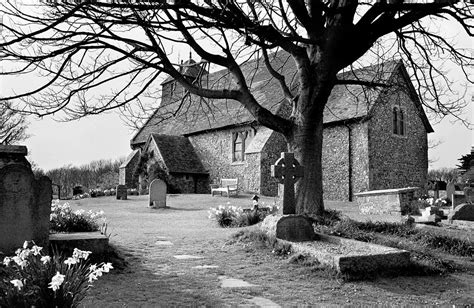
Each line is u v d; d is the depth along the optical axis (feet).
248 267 26.86
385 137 93.40
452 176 151.64
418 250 31.14
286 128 41.91
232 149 109.60
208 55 40.63
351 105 93.71
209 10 34.32
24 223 23.48
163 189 78.64
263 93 110.42
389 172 93.30
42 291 13.84
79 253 15.80
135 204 86.07
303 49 41.11
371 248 28.17
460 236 37.81
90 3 29.60
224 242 35.22
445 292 22.94
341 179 93.15
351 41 39.34
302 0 39.88
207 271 25.59
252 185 100.42
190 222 55.62
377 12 39.32
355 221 41.50
